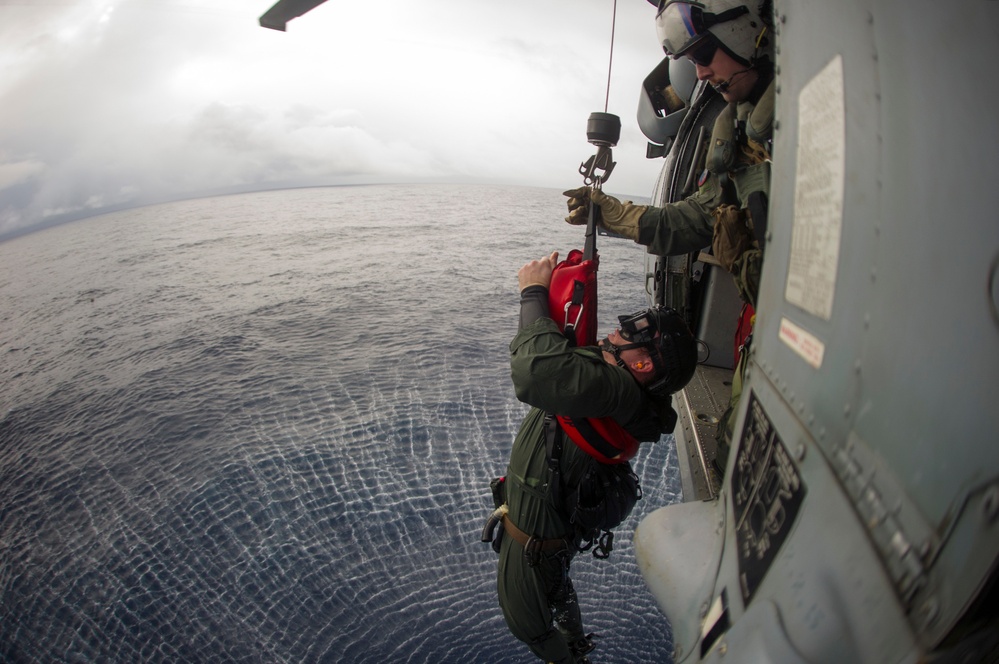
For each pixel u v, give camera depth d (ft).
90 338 52.39
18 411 38.27
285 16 8.29
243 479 25.90
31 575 21.76
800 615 2.86
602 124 8.11
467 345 40.88
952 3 2.23
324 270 69.05
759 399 4.05
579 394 5.87
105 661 17.89
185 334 48.88
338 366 38.27
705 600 4.35
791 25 3.77
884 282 2.59
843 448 2.83
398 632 17.29
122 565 21.79
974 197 2.04
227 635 17.94
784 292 3.77
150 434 31.99
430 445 27.27
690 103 11.82
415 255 75.41
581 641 8.12
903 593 2.24
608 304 50.57
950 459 2.07
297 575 19.86
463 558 20.06
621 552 19.02
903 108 2.50
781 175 3.90
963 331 2.05
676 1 6.80
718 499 4.84
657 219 8.31
